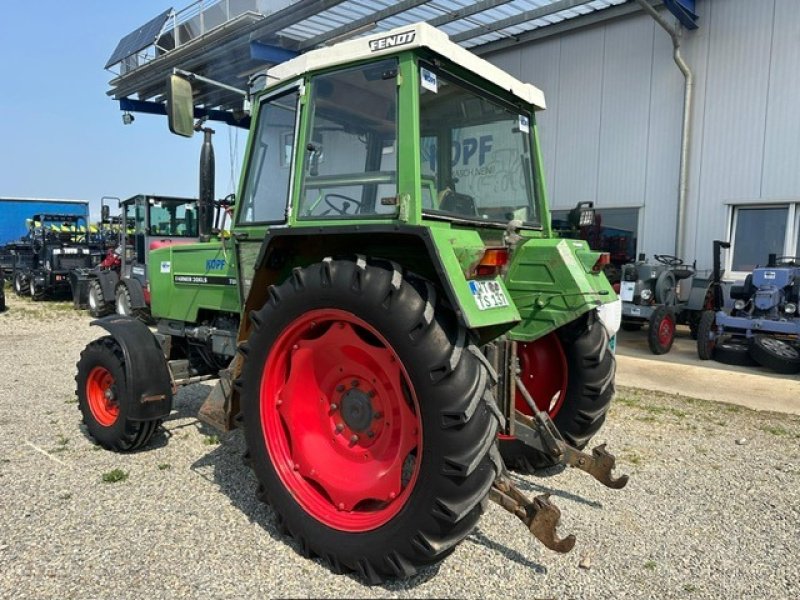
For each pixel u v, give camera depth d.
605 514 2.93
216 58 9.07
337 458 2.51
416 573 2.33
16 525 2.68
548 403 3.48
